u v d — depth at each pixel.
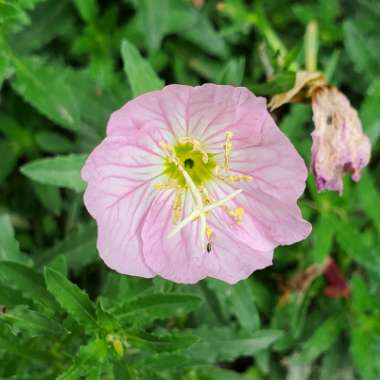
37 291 0.23
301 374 0.29
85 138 0.28
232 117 0.21
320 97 0.24
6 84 0.28
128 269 0.21
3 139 0.28
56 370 0.23
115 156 0.21
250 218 0.22
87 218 0.28
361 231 0.30
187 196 0.22
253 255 0.22
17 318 0.22
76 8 0.29
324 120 0.24
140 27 0.28
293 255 0.29
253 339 0.26
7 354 0.22
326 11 0.30
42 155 0.29
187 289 0.26
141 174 0.22
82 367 0.21
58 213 0.27
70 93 0.25
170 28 0.29
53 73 0.26
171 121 0.21
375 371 0.28
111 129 0.20
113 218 0.21
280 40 0.31
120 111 0.20
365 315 0.28
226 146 0.21
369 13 0.31
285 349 0.29
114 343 0.22
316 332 0.27
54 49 0.29
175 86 0.20
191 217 0.21
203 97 0.20
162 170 0.22
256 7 0.30
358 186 0.28
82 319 0.22
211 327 0.26
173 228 0.22
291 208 0.21
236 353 0.26
